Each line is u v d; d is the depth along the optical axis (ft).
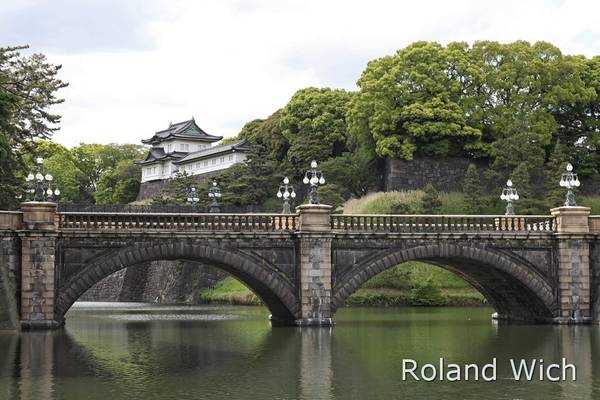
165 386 124.06
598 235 216.54
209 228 199.11
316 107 406.00
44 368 139.03
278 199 379.96
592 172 357.00
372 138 365.20
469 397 117.60
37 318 187.73
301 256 202.18
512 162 332.80
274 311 223.51
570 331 197.26
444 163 354.54
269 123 446.60
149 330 207.31
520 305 229.66
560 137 365.40
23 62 265.13
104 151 589.32
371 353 157.79
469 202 325.62
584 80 369.91
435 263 233.96
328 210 203.92
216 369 139.33
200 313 276.82
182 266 354.95
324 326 203.21
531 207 313.53
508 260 214.28
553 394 119.75
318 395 118.32
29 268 187.52
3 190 246.88
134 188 531.91
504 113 354.33
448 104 348.38
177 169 494.18
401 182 349.61
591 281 217.77
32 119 261.24
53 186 454.40
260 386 124.57
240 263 200.23
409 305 296.71
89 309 308.40
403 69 355.15
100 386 123.65
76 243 191.83
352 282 205.36
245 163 403.13
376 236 206.80
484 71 361.71
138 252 194.59
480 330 201.57
